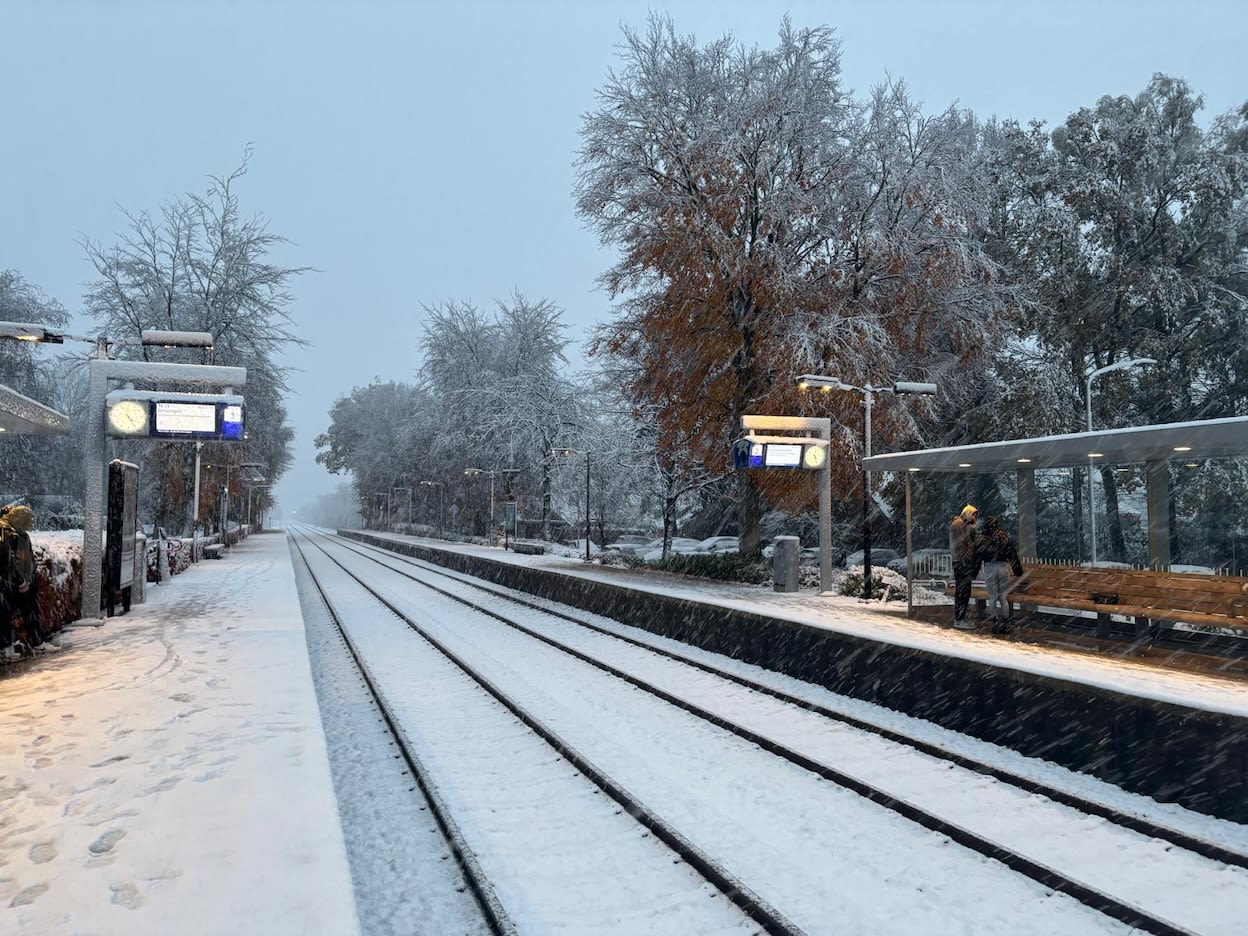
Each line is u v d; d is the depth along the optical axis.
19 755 6.16
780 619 11.38
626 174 26.94
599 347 30.16
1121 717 6.65
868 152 26.39
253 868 4.14
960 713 8.30
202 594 19.48
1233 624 10.00
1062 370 30.34
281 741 6.52
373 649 13.77
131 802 5.14
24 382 36.81
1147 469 12.74
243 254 39.81
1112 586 12.16
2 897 3.87
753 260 25.47
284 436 67.19
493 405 51.81
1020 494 15.40
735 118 25.72
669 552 34.09
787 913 4.55
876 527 33.97
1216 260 31.94
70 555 14.29
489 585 27.16
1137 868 5.14
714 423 27.05
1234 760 5.86
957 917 4.54
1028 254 31.94
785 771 7.04
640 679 10.50
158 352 38.72
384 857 5.36
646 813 5.80
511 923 4.28
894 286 25.86
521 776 6.95
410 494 80.44
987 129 35.44
